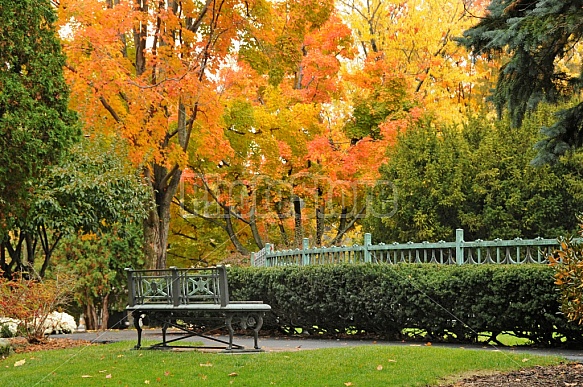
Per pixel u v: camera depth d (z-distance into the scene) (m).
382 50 28.88
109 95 19.14
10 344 11.56
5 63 11.56
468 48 12.23
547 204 16.39
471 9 29.16
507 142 17.61
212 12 20.42
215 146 21.27
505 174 17.41
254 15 20.81
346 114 27.77
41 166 11.64
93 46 18.06
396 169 18.92
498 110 12.38
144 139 19.02
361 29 29.00
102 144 17.45
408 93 27.05
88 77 17.92
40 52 12.01
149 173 20.17
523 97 12.12
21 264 16.95
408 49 29.17
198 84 19.12
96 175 15.92
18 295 12.61
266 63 22.03
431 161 18.53
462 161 18.03
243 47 21.78
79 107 17.61
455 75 28.42
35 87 11.95
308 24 22.97
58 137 11.85
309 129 26.05
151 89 18.97
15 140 11.05
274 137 25.36
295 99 26.39
